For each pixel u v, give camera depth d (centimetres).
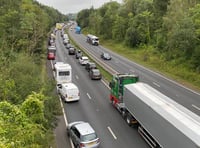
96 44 9950
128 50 8412
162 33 7081
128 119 2662
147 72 5175
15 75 2711
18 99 2259
